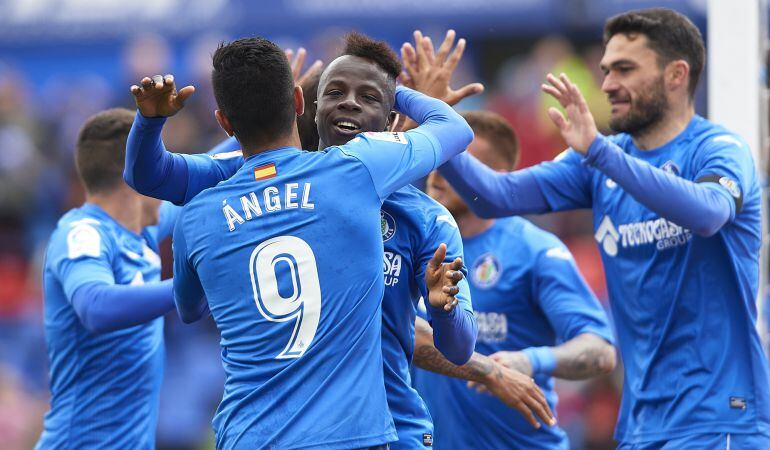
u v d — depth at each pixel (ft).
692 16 155.02
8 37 180.96
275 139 50.19
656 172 58.23
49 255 67.51
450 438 71.61
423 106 53.83
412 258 52.70
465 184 65.10
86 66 177.78
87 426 66.59
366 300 48.01
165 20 174.29
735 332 62.03
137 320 60.90
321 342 47.06
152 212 70.59
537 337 74.13
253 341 47.62
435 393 71.92
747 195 61.57
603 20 159.63
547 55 160.04
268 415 46.73
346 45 53.67
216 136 156.66
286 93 50.03
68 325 66.59
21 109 171.42
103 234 66.39
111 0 177.78
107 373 66.59
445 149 51.55
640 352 64.34
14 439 136.15
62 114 172.96
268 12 169.78
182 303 52.16
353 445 46.39
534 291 73.15
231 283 48.26
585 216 145.28
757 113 74.08
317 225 47.85
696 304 62.23
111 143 67.82
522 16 161.99
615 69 64.59
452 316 49.19
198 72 165.58
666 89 63.98
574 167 67.82
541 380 72.38
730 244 62.03
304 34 168.25
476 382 62.44
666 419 62.75
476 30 167.53
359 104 52.21
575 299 72.08
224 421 48.11
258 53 49.75
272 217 48.14
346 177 48.47
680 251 62.34
